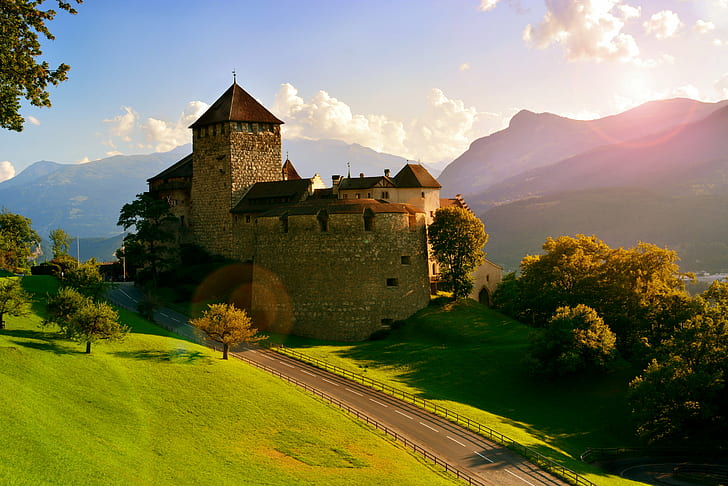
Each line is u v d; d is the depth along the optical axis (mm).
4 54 48656
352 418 64938
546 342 84625
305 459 52688
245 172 132500
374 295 108688
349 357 93500
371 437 60188
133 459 45594
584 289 100688
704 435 72312
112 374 62438
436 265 134000
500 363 89688
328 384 77250
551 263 107750
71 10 51375
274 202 126125
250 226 127125
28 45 50938
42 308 83562
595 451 66500
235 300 115188
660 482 59562
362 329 107062
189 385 64688
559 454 62594
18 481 36531
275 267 111562
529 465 57469
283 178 141500
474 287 142750
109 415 52875
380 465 53250
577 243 107688
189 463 47594
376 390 76625
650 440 69000
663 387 69812
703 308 80188
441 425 66250
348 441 58156
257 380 71750
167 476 44312
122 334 69938
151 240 124062
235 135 131375
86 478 39719
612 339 84000
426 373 87125
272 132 136625
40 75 50812
